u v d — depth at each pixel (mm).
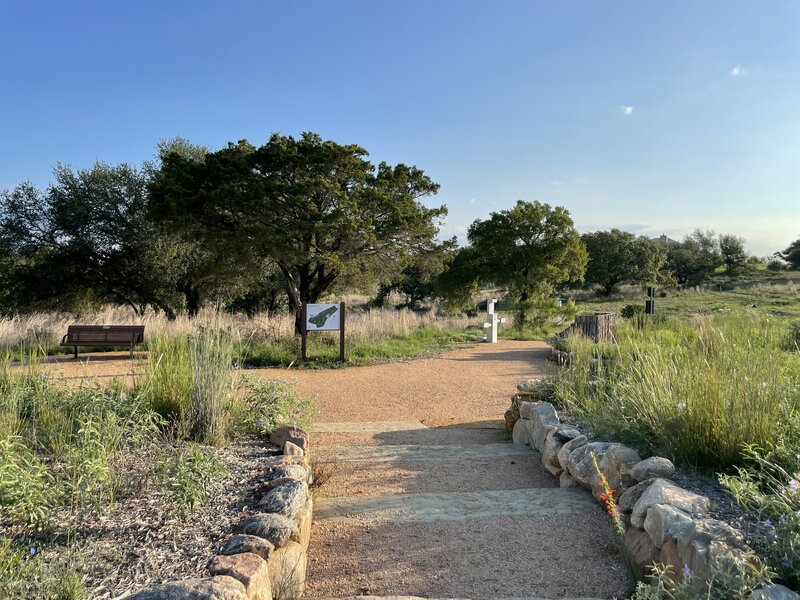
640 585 2539
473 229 26562
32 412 4852
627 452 4145
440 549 3605
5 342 13633
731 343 6422
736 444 3814
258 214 14352
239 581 2488
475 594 3074
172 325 15688
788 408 4250
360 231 14086
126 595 2434
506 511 4195
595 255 44812
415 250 16469
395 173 15930
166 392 5336
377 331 17703
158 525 3170
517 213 25000
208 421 5023
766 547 2682
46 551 2793
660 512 3004
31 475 3059
